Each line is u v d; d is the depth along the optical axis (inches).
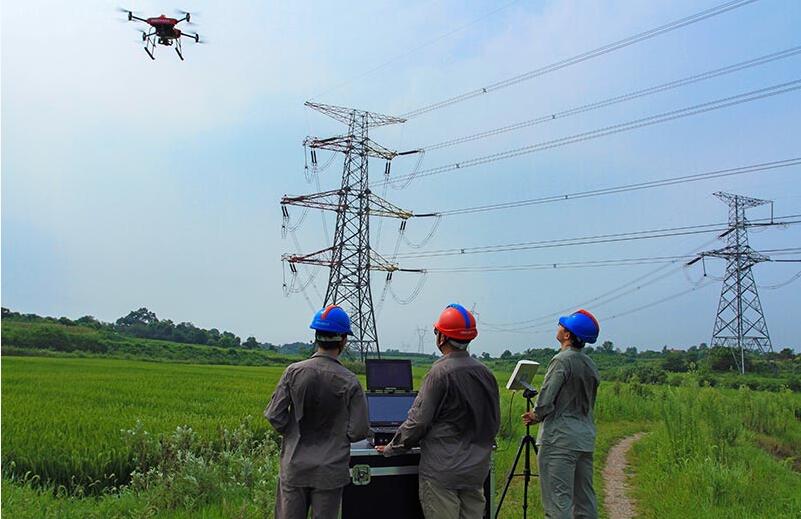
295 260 1737.2
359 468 235.6
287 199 1716.3
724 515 376.5
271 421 222.7
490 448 234.1
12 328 2706.7
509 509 384.2
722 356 2377.0
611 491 455.5
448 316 233.1
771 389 1785.2
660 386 1439.5
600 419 983.0
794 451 813.2
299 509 220.5
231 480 383.9
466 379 227.5
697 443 544.7
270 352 3277.6
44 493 380.5
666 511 382.9
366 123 1769.2
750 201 2466.8
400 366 274.4
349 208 1734.7
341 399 222.4
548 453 275.9
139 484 385.7
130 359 2518.5
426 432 225.6
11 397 887.7
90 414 717.3
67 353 2529.5
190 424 648.4
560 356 278.2
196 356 2849.4
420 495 229.3
